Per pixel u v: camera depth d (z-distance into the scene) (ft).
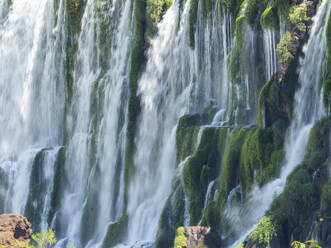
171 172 206.08
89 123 251.19
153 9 229.66
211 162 185.06
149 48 230.07
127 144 226.99
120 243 208.03
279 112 170.19
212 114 199.72
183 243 155.43
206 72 206.80
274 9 176.86
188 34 212.64
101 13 254.27
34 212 253.85
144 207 211.00
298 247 112.16
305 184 144.46
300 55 168.14
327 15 162.81
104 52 253.44
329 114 155.53
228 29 197.98
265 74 183.11
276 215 143.13
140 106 227.61
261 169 166.61
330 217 135.54
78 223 239.09
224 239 163.32
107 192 232.73
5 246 156.46
